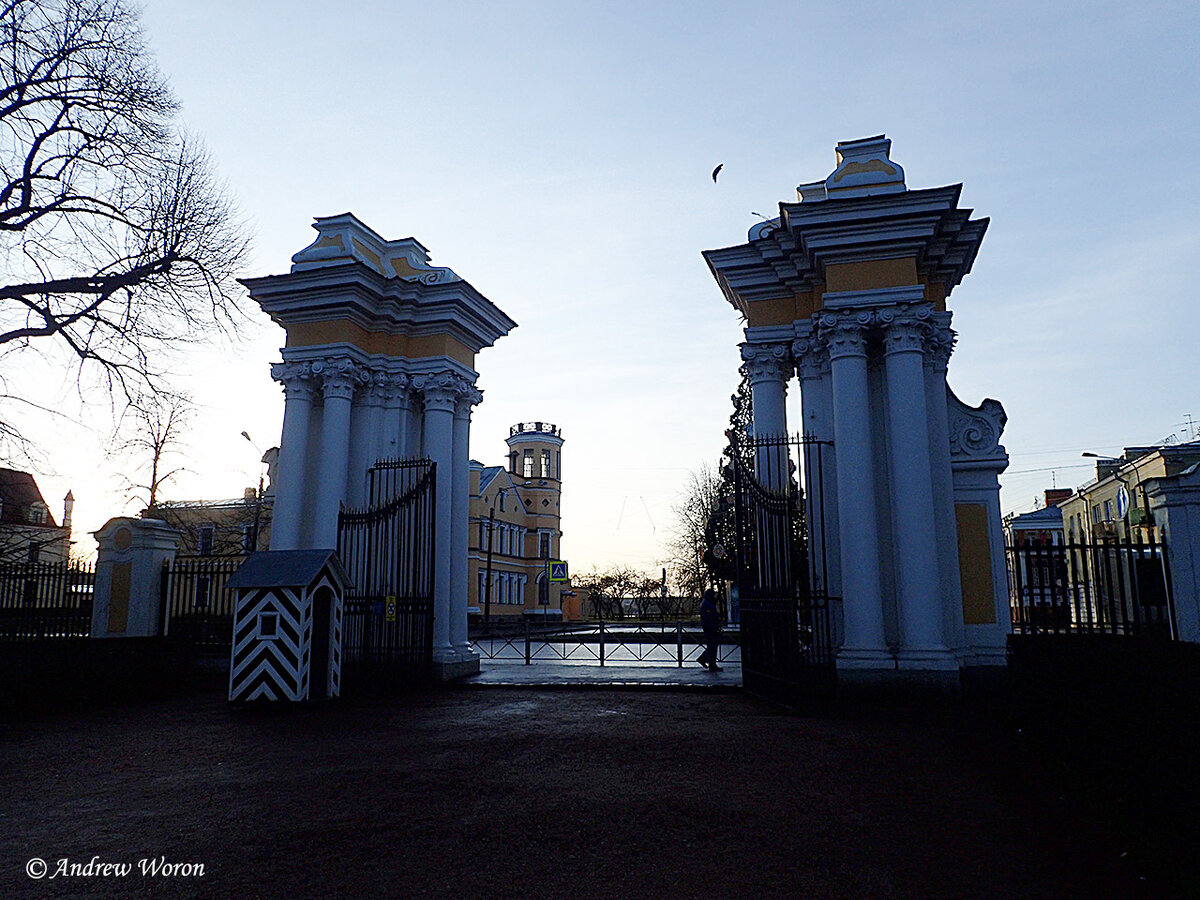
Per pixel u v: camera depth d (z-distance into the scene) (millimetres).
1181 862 4418
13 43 15672
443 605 14797
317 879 4469
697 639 29500
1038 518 38562
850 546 12094
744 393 36281
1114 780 5527
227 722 10414
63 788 6832
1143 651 6445
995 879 4453
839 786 6523
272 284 15117
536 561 63469
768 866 4648
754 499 13203
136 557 15109
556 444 68875
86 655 12711
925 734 8961
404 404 15656
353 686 13188
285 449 14867
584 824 5453
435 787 6523
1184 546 9023
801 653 11992
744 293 14625
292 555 12477
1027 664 8484
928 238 12438
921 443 12023
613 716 10422
